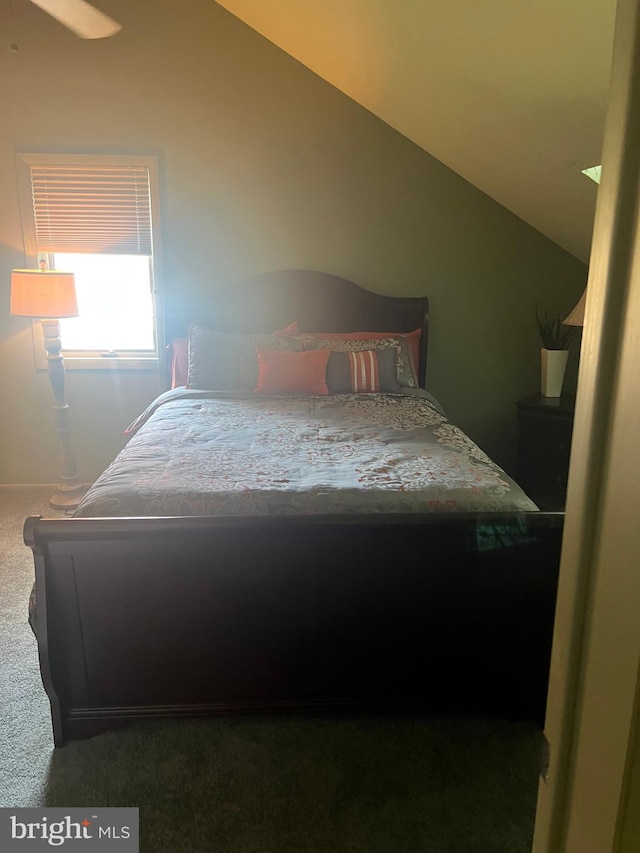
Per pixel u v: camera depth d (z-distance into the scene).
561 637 0.59
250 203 3.74
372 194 3.77
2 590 2.75
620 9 0.49
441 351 3.98
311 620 1.85
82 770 1.79
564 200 3.15
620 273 0.49
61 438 3.74
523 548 1.81
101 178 3.65
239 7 3.35
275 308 3.82
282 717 1.99
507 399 4.07
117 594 1.78
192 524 1.72
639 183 0.47
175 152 3.65
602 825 0.52
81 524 1.70
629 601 0.48
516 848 1.55
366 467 2.19
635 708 0.48
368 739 1.90
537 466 3.63
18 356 3.81
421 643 1.88
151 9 3.48
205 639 1.84
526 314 3.95
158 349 3.88
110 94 3.56
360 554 1.80
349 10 2.54
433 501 1.94
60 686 1.84
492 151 3.08
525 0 1.83
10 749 1.87
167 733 1.93
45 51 3.49
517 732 1.94
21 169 3.60
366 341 3.59
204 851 1.55
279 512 1.90
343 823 1.62
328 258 3.84
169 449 2.40
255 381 3.45
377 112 3.57
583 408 0.54
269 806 1.67
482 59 2.28
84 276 3.86
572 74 2.07
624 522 0.49
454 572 1.83
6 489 3.96
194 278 3.81
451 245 3.84
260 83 3.61
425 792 1.72
